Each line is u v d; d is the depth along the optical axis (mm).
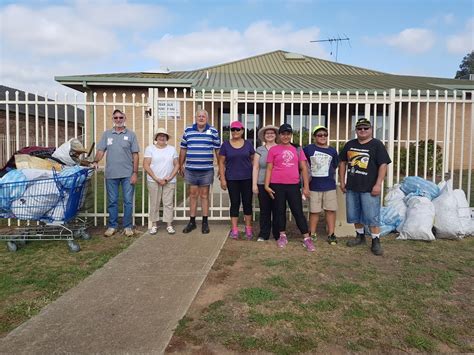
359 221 5363
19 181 4969
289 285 3984
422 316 3328
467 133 15453
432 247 5371
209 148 5863
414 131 15062
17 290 3869
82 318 3285
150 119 6297
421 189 6246
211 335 3004
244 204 5836
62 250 5191
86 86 15117
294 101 6426
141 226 6531
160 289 3896
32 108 18328
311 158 5570
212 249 5246
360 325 3172
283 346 2861
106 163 5863
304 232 5305
